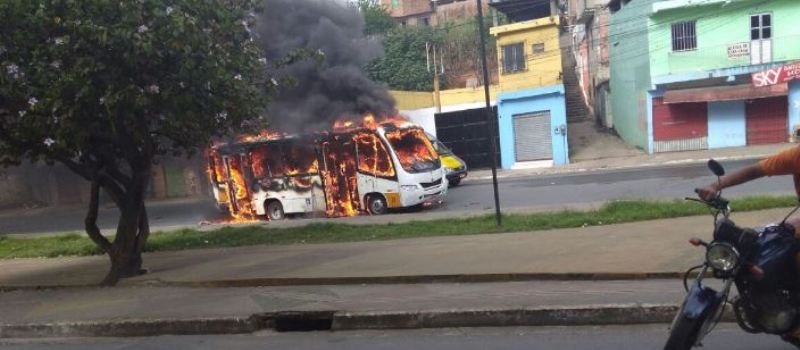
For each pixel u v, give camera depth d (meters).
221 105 8.02
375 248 9.65
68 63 7.11
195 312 6.82
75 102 7.08
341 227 12.54
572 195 15.70
